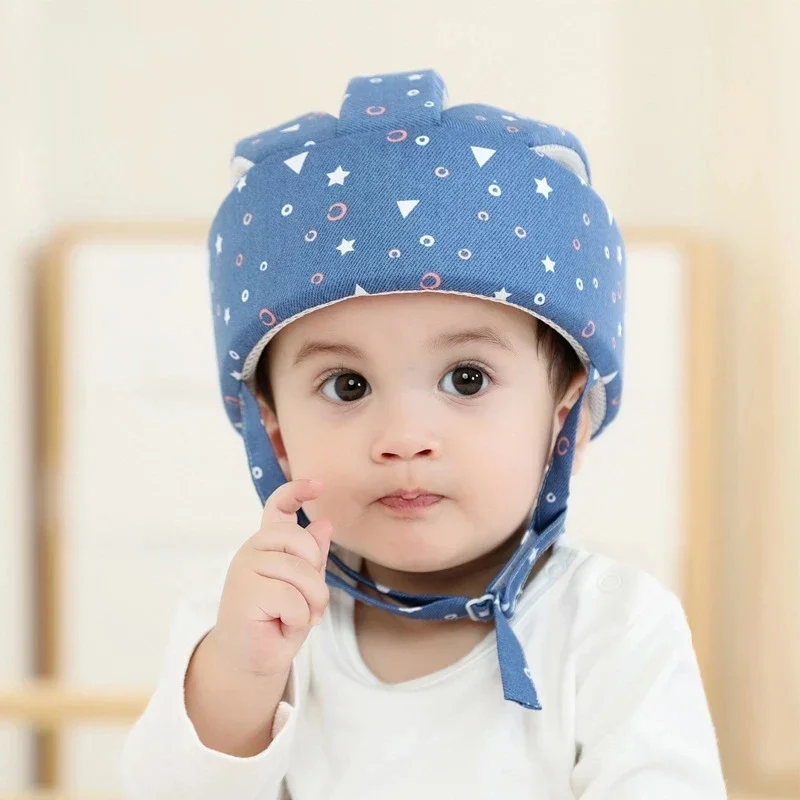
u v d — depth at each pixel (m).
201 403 1.96
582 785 0.66
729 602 1.99
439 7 2.14
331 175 0.68
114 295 1.96
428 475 0.68
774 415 1.96
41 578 1.97
